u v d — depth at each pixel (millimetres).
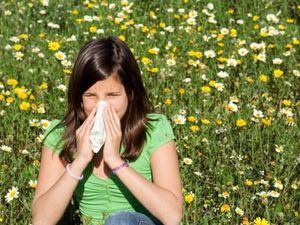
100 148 2463
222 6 6305
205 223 3104
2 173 3459
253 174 3648
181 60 5113
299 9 6250
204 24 5879
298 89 4777
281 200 3404
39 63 4941
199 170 3643
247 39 5574
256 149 3939
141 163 2531
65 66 4809
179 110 4199
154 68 4773
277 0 6402
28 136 3955
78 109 2510
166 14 6031
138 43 5348
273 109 4305
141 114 2512
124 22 5762
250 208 3287
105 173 2514
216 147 3832
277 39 5605
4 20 5793
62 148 2545
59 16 5887
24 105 4125
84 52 2387
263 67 5023
